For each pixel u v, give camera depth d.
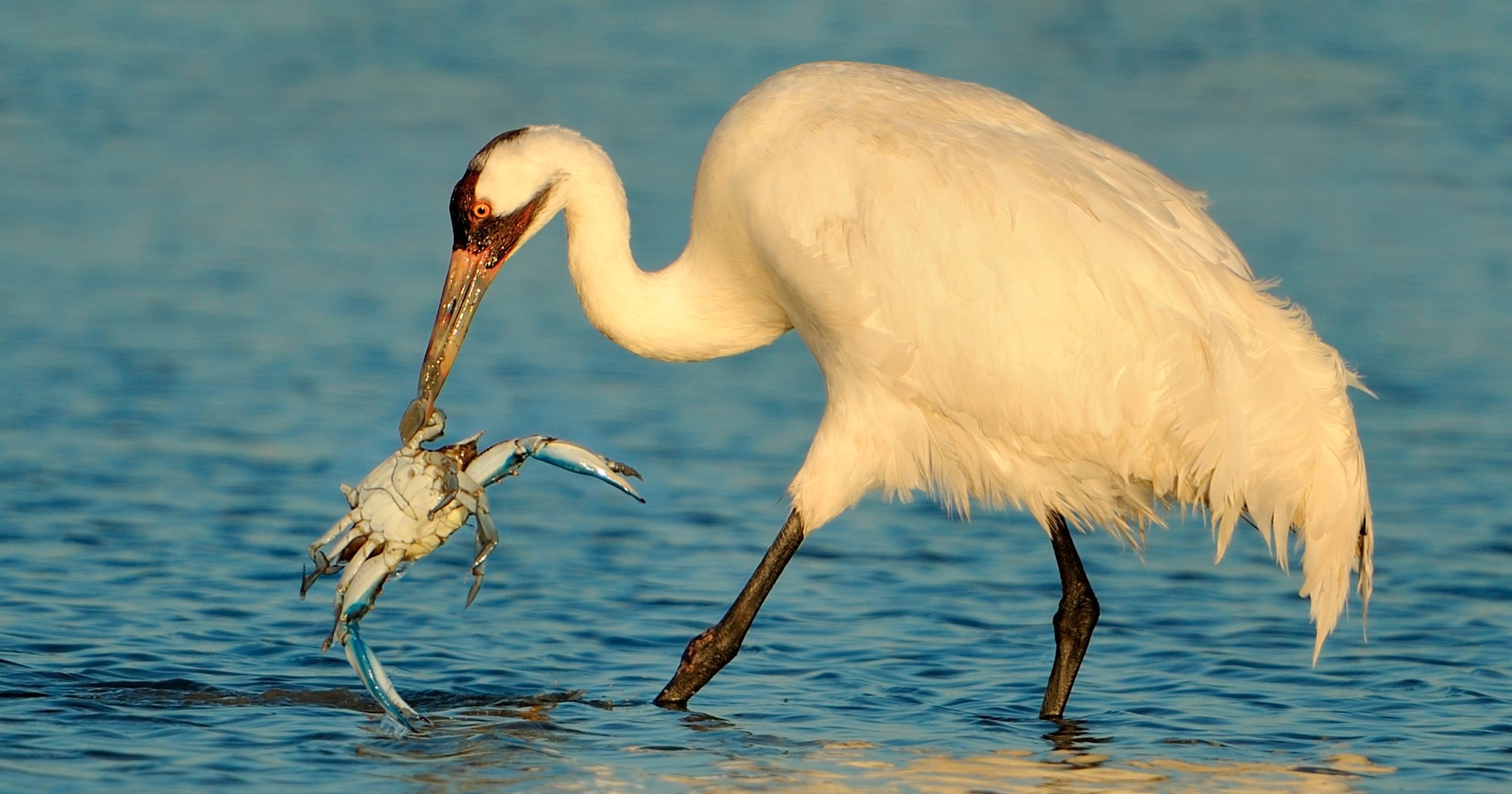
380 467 9.80
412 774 9.02
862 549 14.18
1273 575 13.66
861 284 10.70
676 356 12.18
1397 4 41.19
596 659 11.41
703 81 32.41
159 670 10.70
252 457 15.70
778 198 10.98
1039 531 14.79
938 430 10.98
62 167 26.45
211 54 34.56
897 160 10.73
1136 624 12.42
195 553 13.20
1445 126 30.72
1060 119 30.53
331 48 35.38
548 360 19.44
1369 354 19.36
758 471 16.06
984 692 10.95
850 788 9.00
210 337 19.33
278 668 10.89
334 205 25.09
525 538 14.16
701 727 10.09
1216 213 25.14
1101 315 10.34
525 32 37.00
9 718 9.65
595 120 29.55
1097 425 10.46
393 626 11.92
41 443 15.85
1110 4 40.72
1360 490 10.37
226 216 24.38
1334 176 27.41
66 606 11.88
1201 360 10.23
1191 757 9.69
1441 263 22.95
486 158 11.92
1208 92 32.97
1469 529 14.42
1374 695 10.87
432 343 11.95
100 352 18.69
